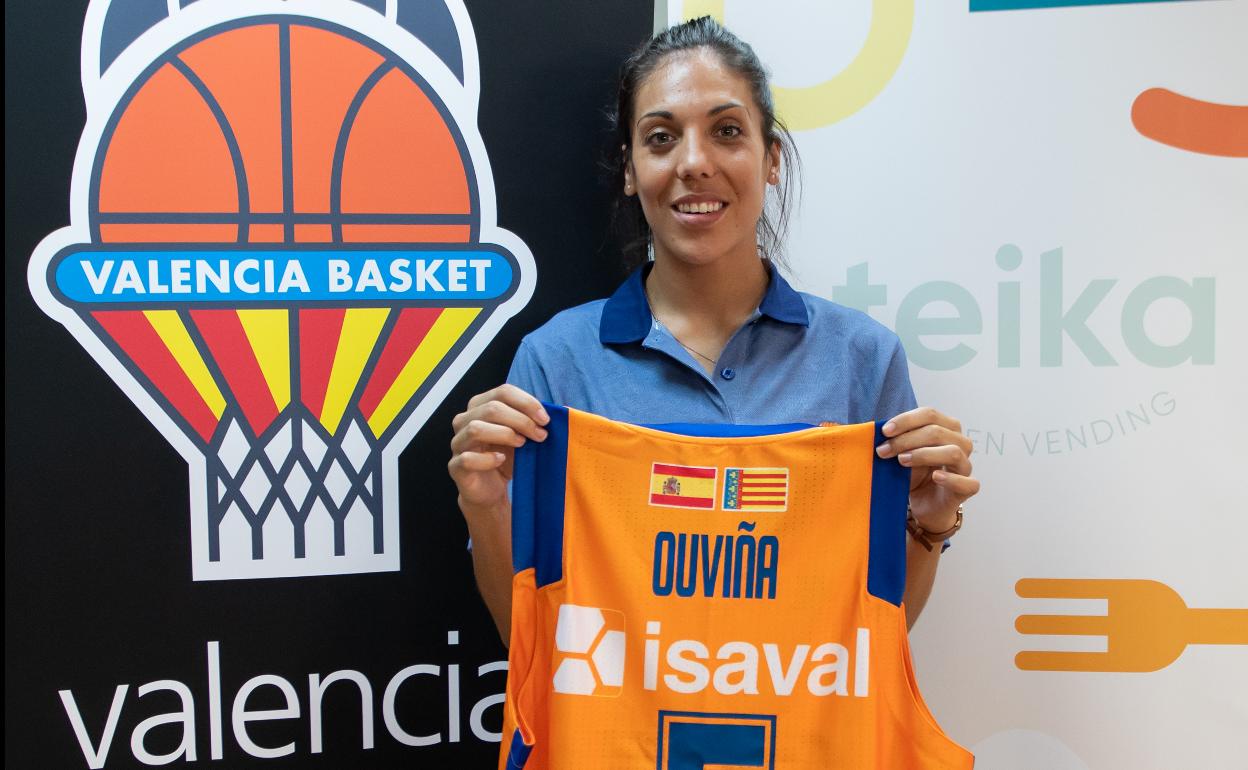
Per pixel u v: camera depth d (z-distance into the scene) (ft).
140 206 4.50
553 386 4.00
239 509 4.66
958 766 3.34
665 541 3.52
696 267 3.84
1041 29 4.74
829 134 4.79
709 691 3.51
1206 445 4.91
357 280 4.67
